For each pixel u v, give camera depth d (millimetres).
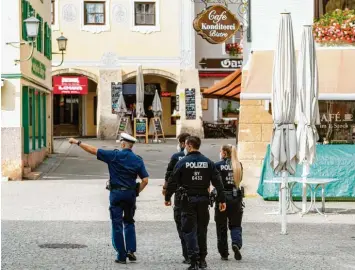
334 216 21797
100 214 21688
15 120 32125
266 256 15484
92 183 30922
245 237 17953
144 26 56969
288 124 19438
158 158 41375
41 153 39062
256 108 26500
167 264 14508
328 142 27000
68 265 14289
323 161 24984
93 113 59812
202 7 57375
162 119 60500
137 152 44500
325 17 26594
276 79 19703
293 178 23062
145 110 60094
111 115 55844
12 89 32094
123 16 56812
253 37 26719
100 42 56594
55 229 18812
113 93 56250
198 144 14328
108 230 18688
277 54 19812
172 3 57219
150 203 24578
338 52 26250
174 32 57188
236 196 14961
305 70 22375
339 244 17047
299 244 17000
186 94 56969
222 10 29203
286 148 19156
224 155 15164
